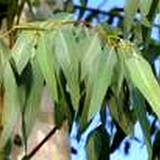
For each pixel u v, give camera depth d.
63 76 1.45
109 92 1.54
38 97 1.43
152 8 1.63
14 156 1.85
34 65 1.42
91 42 1.43
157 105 1.36
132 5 1.59
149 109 1.59
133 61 1.42
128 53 1.43
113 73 1.42
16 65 1.40
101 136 1.67
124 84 1.55
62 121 1.60
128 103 1.55
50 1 2.14
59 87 1.44
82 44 1.43
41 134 1.93
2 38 1.44
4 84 1.41
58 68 1.41
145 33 1.66
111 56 1.42
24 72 1.43
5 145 1.44
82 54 1.42
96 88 1.40
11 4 1.88
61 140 1.95
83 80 1.42
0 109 1.50
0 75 1.42
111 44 1.44
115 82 1.43
